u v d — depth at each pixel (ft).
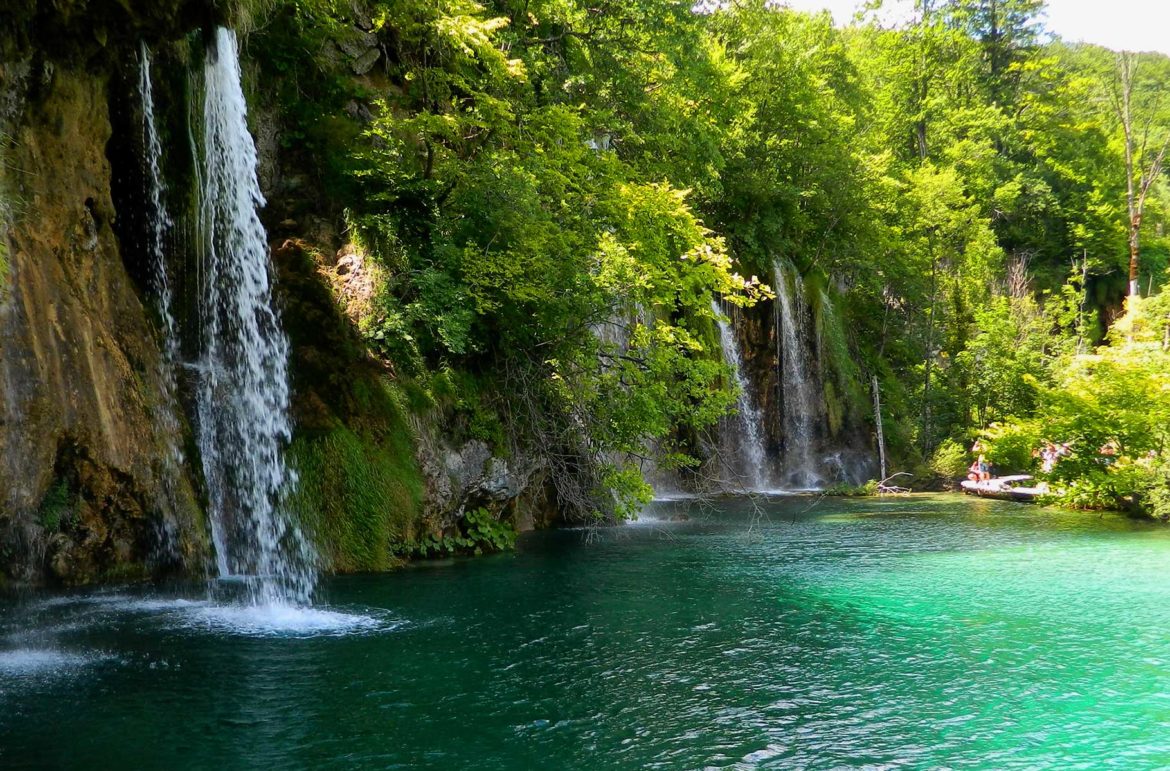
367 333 51.47
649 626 35.91
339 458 46.88
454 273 55.11
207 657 29.53
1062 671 30.30
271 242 52.70
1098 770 22.00
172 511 39.88
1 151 32.91
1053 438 86.28
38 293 34.47
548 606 39.01
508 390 58.18
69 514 35.96
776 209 127.65
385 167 55.01
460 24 52.34
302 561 44.78
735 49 126.21
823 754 22.79
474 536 54.08
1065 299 184.65
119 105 42.19
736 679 28.91
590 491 62.08
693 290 76.23
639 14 78.02
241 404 45.62
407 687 27.25
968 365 131.23
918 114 193.16
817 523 74.02
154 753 21.63
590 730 24.07
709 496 90.58
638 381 60.90
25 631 31.42
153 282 44.19
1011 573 49.55
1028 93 203.72
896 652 32.63
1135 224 143.43
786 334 120.78
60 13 33.78
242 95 48.11
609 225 64.59
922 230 152.15
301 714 24.63
